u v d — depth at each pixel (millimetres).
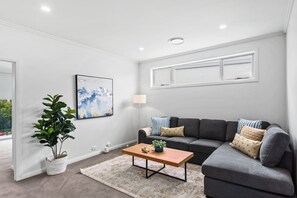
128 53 4508
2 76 6465
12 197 2268
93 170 3068
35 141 2992
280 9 2404
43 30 3029
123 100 4852
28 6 2252
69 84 3562
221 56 3904
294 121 2188
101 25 2854
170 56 4703
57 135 2984
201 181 2627
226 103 3867
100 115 4148
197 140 3605
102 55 4273
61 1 2148
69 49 3572
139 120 5383
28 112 2932
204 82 4199
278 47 3281
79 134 3709
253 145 2387
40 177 2852
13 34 2787
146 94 5234
